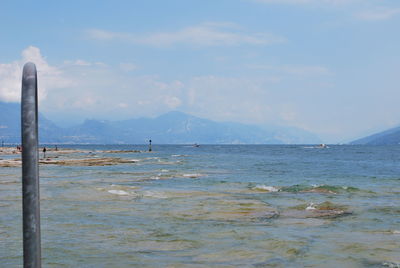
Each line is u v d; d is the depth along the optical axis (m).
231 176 40.09
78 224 14.26
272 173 44.75
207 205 18.80
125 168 49.97
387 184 32.28
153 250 10.74
